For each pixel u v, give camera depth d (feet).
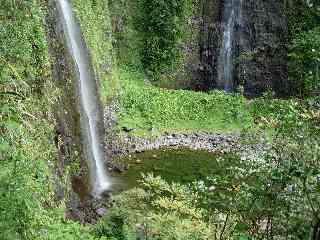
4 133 35.94
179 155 69.97
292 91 87.97
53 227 35.22
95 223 44.50
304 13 88.07
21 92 40.78
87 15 72.18
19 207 25.40
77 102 57.62
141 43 88.58
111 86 77.05
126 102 78.48
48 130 44.93
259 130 26.76
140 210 34.94
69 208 44.55
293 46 83.97
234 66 94.63
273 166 23.20
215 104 81.71
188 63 91.86
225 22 93.20
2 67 38.04
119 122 74.90
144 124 76.79
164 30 88.12
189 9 90.12
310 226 21.67
